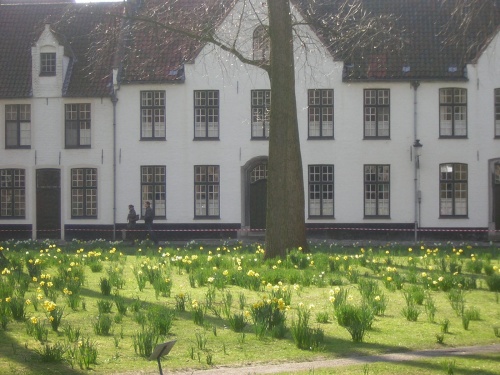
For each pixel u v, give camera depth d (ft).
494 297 55.62
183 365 37.22
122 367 36.70
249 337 42.65
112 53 127.75
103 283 55.21
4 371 35.65
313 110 129.29
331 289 56.75
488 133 127.24
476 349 40.70
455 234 127.54
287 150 79.56
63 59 132.46
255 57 127.13
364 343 41.73
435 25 131.95
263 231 131.34
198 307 46.19
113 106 131.13
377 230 128.26
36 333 41.37
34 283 59.57
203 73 129.70
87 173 132.26
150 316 45.32
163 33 122.83
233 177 130.11
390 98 128.16
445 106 127.85
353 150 128.57
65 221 131.85
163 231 130.52
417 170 127.75
